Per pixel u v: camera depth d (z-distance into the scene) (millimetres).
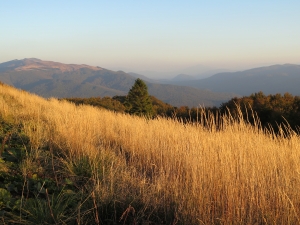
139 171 5070
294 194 3383
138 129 7508
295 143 4828
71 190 3881
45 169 4621
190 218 3361
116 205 3535
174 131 6812
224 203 3646
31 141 5879
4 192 3486
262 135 5199
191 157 4496
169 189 3926
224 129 5406
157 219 3463
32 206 3203
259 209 3363
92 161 4836
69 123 7211
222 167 3955
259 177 3791
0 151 4914
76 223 3166
